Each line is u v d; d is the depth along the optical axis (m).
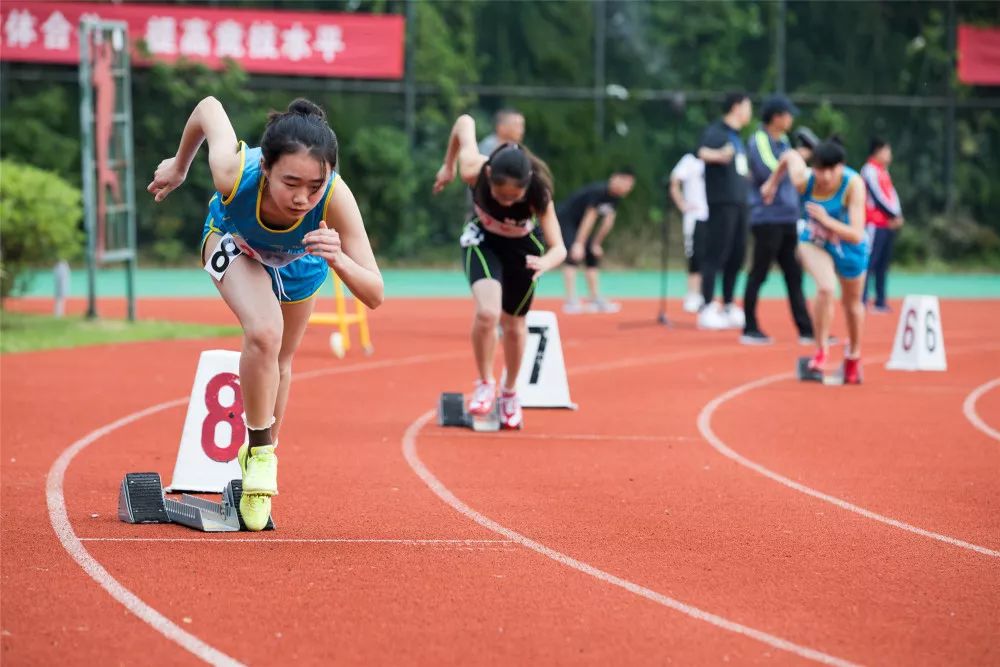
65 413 14.28
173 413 14.47
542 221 12.88
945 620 7.30
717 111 46.00
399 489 10.68
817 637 6.94
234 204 8.17
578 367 19.75
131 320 24.77
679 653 6.61
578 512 9.95
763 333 23.75
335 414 14.74
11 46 40.56
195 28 42.22
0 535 8.75
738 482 11.31
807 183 17.56
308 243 7.84
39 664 6.25
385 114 43.91
